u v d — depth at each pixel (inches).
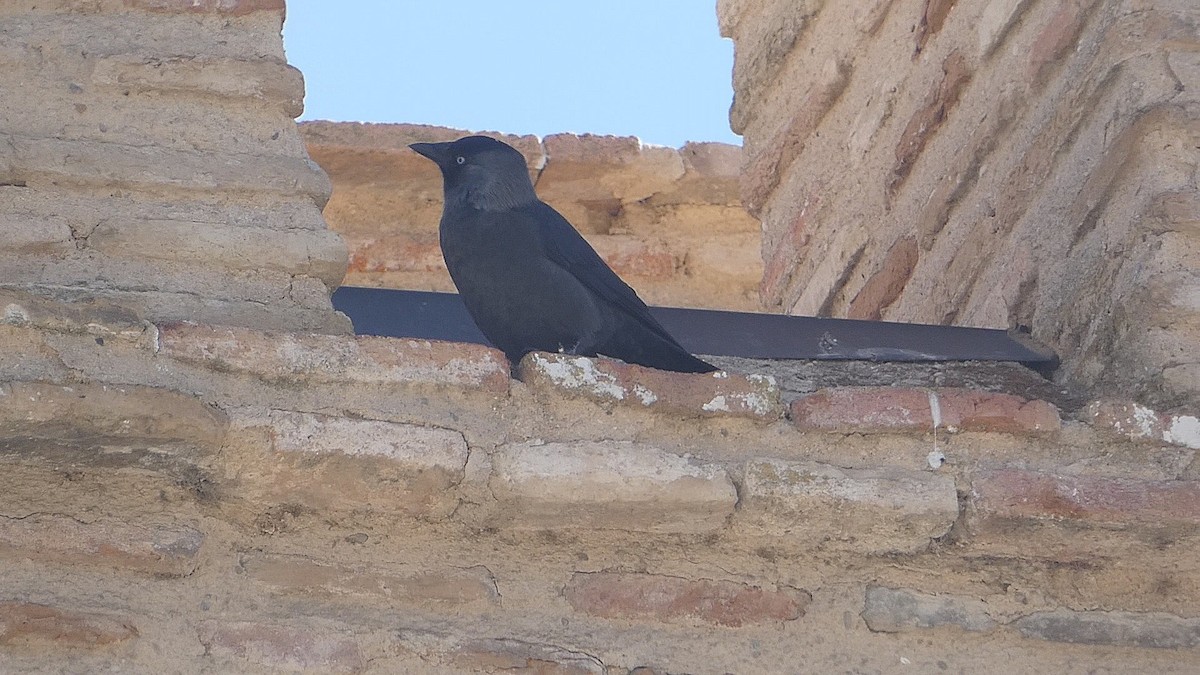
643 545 251.3
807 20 446.0
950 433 261.4
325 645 231.3
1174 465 264.8
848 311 420.5
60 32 277.1
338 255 269.0
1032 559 257.4
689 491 246.4
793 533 252.1
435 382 247.8
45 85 271.4
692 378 259.0
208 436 231.0
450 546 245.6
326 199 277.0
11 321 229.5
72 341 233.1
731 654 246.4
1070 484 255.6
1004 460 261.3
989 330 326.3
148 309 254.5
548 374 252.7
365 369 245.4
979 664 252.4
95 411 224.2
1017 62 347.6
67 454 227.8
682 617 247.1
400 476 239.8
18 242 255.9
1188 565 257.8
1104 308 301.1
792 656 247.9
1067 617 255.9
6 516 228.2
